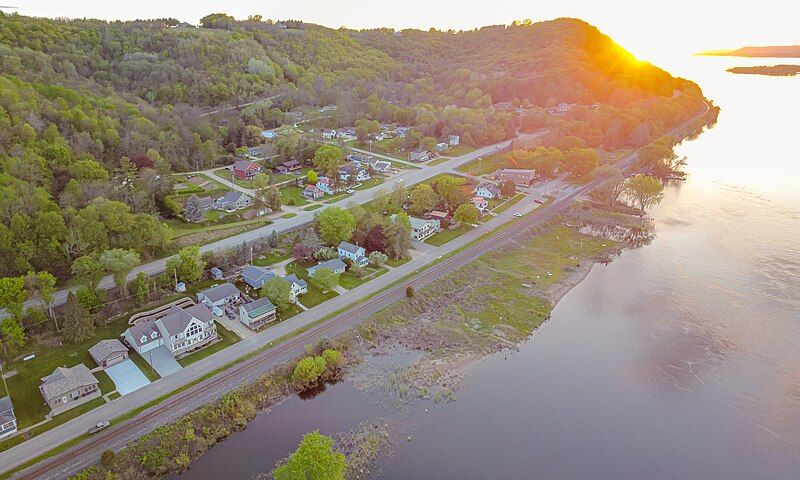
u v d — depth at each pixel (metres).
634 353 104.12
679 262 143.75
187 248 118.12
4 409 77.19
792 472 76.31
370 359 100.31
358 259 132.38
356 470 74.00
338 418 84.69
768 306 120.44
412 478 73.44
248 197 166.50
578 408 88.62
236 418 82.19
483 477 74.19
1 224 110.44
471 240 151.62
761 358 102.19
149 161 167.75
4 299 95.56
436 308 118.88
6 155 133.62
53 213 116.94
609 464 77.25
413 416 85.69
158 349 97.06
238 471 73.75
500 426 84.06
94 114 178.75
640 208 184.75
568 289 130.00
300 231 144.75
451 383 94.25
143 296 109.50
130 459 73.62
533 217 171.12
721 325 113.25
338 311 111.38
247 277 119.62
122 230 123.75
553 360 101.75
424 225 151.12
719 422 86.00
